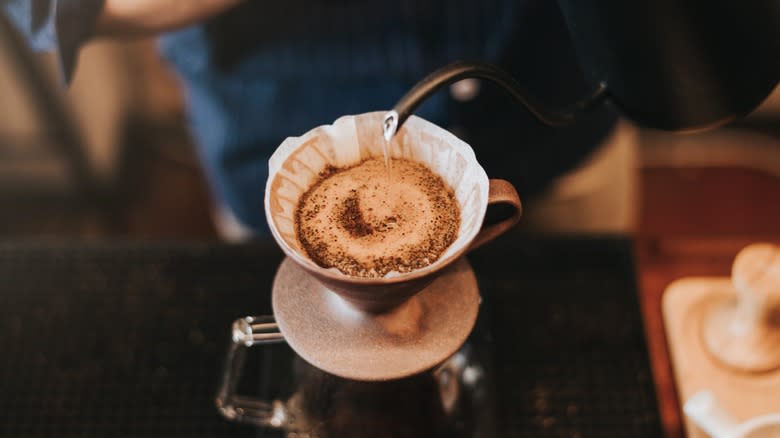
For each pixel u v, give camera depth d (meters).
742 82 0.56
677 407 0.83
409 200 0.54
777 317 0.83
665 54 0.54
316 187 0.55
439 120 1.02
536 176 1.17
